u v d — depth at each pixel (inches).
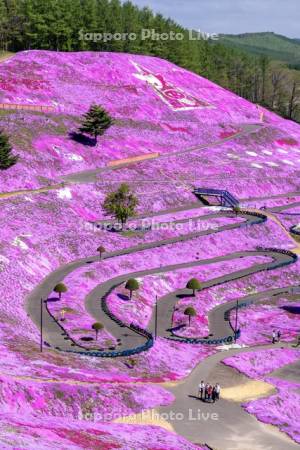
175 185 5885.8
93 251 4402.1
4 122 5846.5
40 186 5083.7
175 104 7859.3
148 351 3070.9
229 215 5502.0
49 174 5462.6
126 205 4874.5
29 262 3900.1
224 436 2389.3
